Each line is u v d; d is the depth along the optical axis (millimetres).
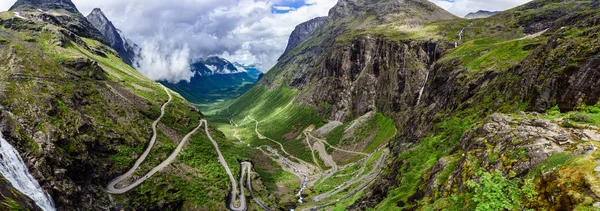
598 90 44094
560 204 24922
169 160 122250
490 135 42312
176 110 173625
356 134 187875
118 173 105000
